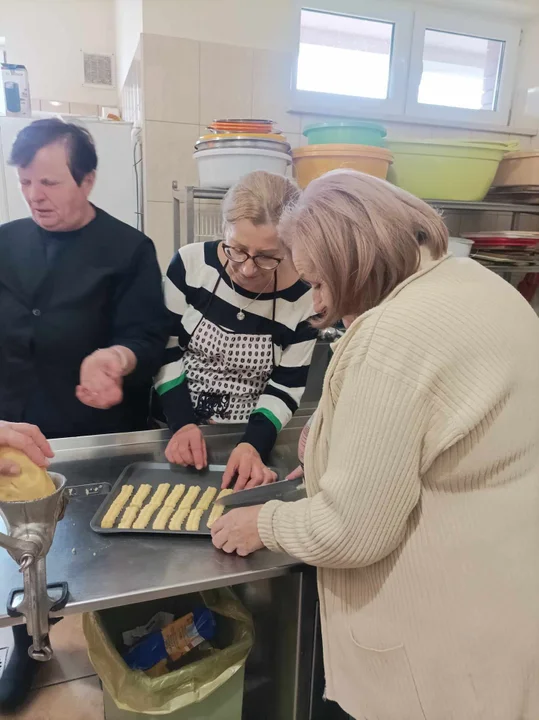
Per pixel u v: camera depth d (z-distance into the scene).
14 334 1.17
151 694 0.94
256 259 1.04
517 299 0.70
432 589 0.69
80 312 1.17
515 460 0.68
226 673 0.97
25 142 1.05
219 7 1.93
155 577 0.77
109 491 1.00
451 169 1.90
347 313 0.74
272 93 2.06
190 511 0.93
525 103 2.42
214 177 1.69
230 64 1.98
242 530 0.82
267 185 1.02
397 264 0.66
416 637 0.71
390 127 2.24
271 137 1.64
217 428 1.24
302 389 1.22
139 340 1.16
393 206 0.67
